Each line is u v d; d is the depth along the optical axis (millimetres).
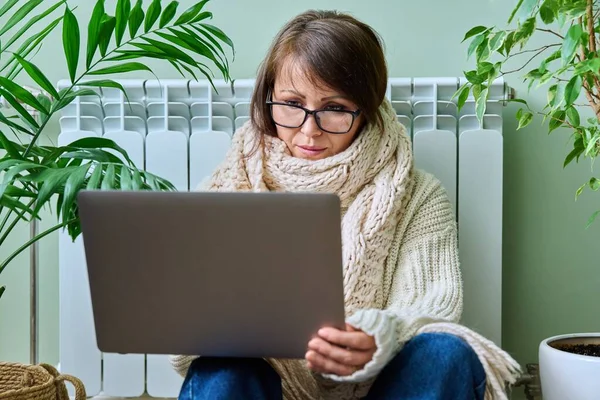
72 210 1266
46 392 1175
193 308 881
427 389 875
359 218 1199
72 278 1540
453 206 1474
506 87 1470
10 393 1116
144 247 858
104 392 1540
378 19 1577
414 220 1247
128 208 844
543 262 1565
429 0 1564
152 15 1246
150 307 888
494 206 1466
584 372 1155
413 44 1570
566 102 1075
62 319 1543
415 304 1104
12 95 1293
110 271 875
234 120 1562
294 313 875
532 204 1563
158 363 1527
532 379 1489
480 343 948
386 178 1229
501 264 1479
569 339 1314
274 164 1232
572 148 1549
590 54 1143
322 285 856
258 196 828
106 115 1562
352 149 1215
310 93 1187
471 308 1476
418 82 1482
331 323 877
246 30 1604
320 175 1212
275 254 846
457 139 1510
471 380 913
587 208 1553
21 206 1103
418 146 1474
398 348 919
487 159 1463
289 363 1132
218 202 832
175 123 1546
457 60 1562
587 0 1084
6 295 1663
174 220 842
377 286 1184
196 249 852
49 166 1212
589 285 1558
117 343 917
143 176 1186
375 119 1223
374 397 928
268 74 1231
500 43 1143
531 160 1562
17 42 1654
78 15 1640
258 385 939
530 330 1572
